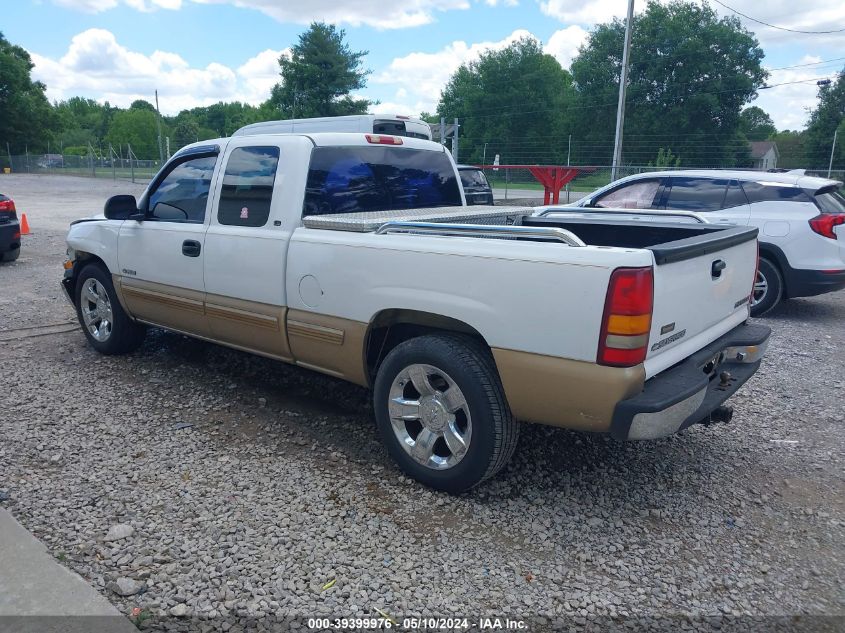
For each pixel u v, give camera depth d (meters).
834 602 2.87
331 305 3.96
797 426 4.72
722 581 2.99
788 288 7.93
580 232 4.68
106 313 5.85
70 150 105.06
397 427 3.79
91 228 5.76
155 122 104.69
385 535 3.27
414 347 3.59
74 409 4.74
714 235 3.68
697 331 3.54
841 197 8.20
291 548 3.15
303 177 4.23
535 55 70.31
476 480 3.51
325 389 5.23
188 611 2.71
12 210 11.09
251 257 4.36
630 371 2.99
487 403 3.37
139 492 3.62
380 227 3.79
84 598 2.75
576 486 3.79
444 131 18.02
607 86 63.38
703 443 4.41
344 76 52.69
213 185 4.70
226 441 4.29
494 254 3.24
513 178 36.59
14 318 7.34
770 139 74.44
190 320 4.98
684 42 59.09
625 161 63.91
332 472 3.90
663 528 3.40
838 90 57.94
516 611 2.77
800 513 3.57
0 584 2.82
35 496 3.55
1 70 68.44
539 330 3.14
